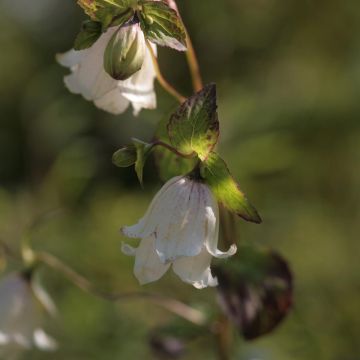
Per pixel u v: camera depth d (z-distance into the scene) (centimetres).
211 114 48
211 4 104
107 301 77
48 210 89
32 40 150
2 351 59
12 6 150
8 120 141
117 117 110
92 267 83
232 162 88
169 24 49
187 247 48
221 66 107
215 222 48
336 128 97
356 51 99
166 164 53
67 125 105
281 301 56
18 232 88
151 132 111
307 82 101
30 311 58
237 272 56
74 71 51
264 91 100
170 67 110
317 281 83
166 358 60
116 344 74
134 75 51
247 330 56
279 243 85
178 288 80
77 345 73
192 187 48
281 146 90
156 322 77
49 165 106
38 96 119
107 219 89
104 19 49
